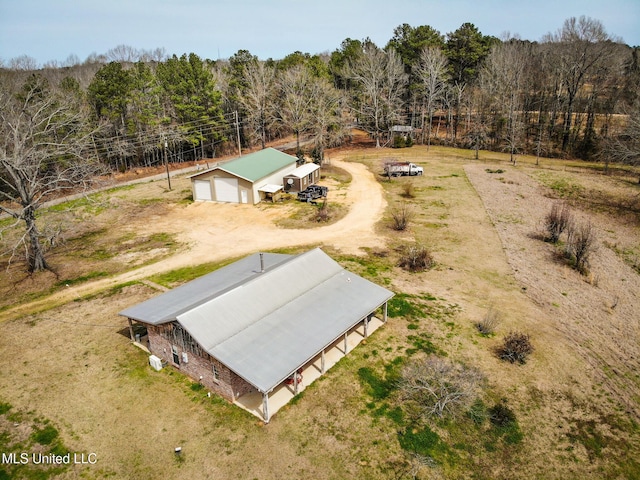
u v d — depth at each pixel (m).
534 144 64.50
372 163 56.16
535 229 34.28
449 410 16.25
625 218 37.06
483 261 28.78
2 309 23.33
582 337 21.19
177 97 56.62
